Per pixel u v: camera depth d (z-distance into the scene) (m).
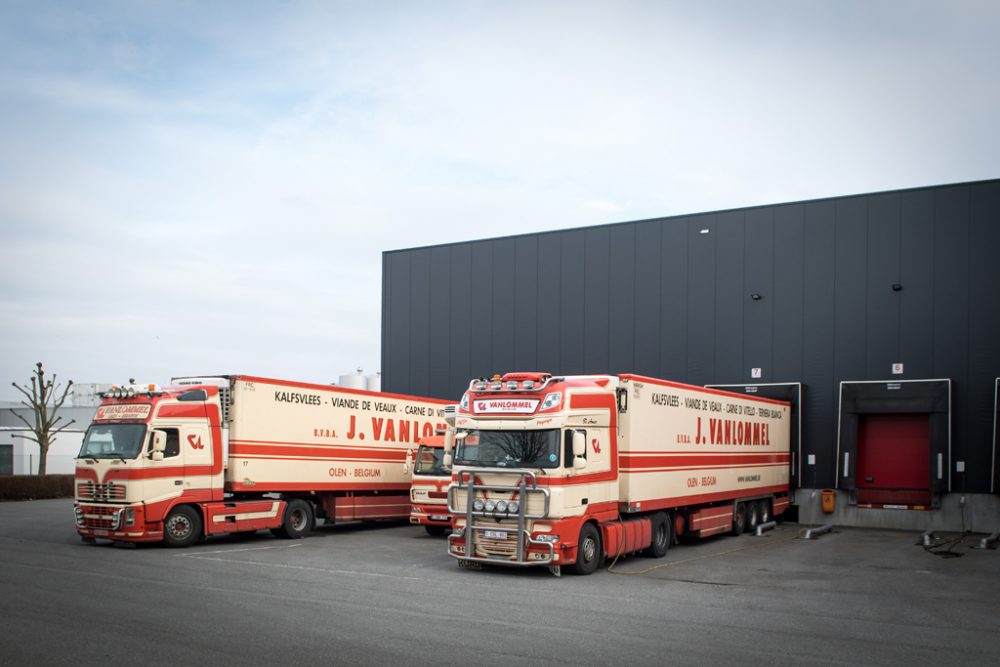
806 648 9.55
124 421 18.45
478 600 12.25
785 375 27.06
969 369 24.50
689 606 12.11
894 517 25.09
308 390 21.52
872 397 25.50
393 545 19.59
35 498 36.31
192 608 11.05
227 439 19.67
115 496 18.03
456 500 15.90
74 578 13.58
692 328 28.50
